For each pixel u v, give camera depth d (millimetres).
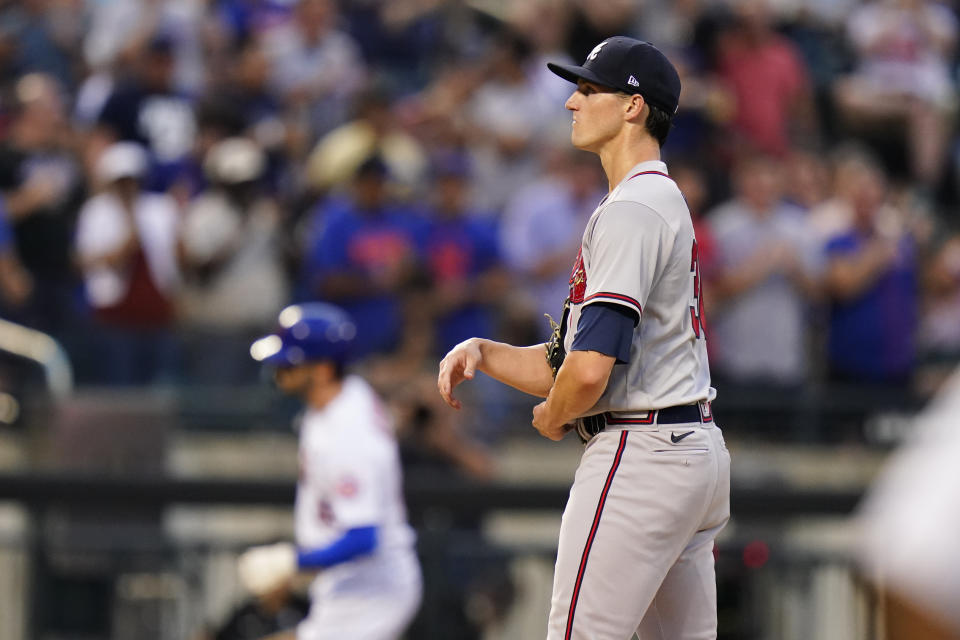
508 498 24828
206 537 25781
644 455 11211
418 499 24688
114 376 30094
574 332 11453
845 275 31078
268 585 20016
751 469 29453
